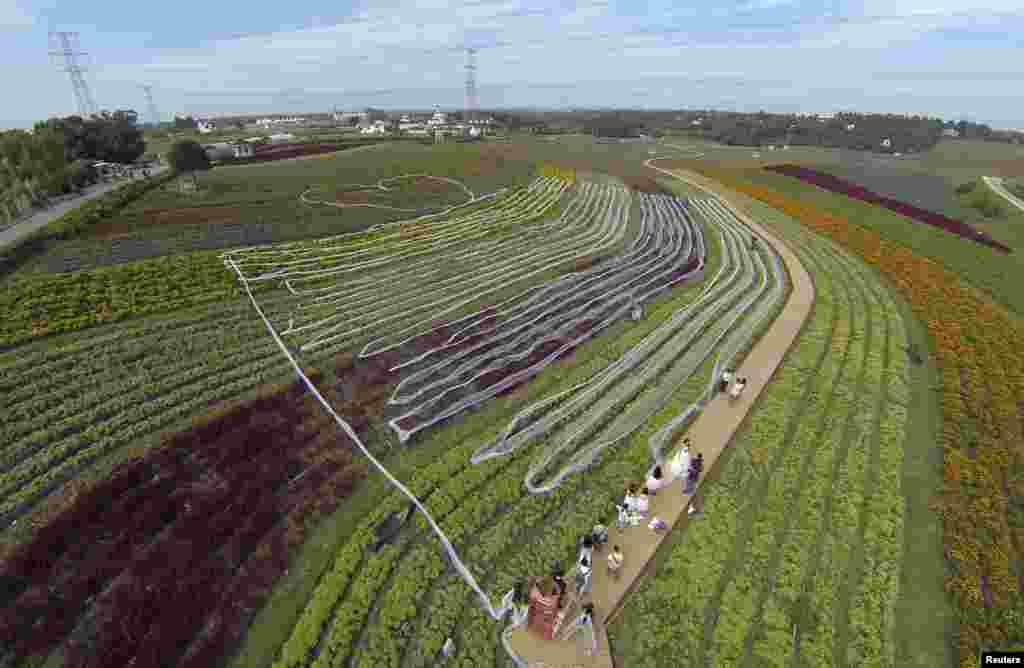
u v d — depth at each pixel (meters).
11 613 13.43
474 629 13.94
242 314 29.97
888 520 17.58
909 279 39.12
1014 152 128.38
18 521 16.02
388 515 17.28
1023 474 19.50
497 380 25.17
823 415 23.25
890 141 135.38
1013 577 15.48
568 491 18.72
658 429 21.94
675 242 49.28
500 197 61.69
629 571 15.49
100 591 14.35
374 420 21.95
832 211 60.34
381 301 33.12
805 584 15.56
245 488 17.88
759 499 18.56
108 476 17.73
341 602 14.61
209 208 49.69
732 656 13.51
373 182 65.94
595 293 36.53
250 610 14.19
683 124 193.12
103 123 79.25
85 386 22.44
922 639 14.09
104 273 32.44
